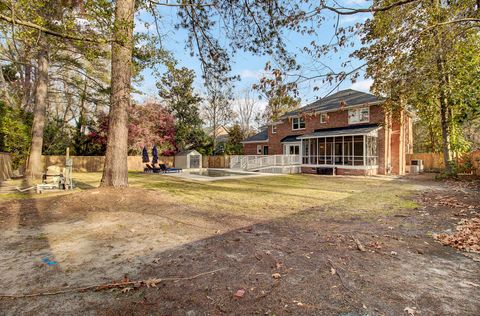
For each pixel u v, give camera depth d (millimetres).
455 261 3545
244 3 6754
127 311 2447
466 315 2340
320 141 23469
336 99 24438
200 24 8398
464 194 9219
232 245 4254
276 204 7895
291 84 5062
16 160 16594
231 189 11281
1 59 16438
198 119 32156
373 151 19688
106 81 19094
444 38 6465
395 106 11078
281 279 3061
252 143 32250
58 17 6973
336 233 4871
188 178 16469
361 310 2426
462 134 18188
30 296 2707
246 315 2369
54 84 23719
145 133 26547
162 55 8859
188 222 5789
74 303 2584
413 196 9172
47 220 5945
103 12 6098
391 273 3195
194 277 3131
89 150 26969
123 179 8797
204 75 9484
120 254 3893
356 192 10375
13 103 20062
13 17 5496
